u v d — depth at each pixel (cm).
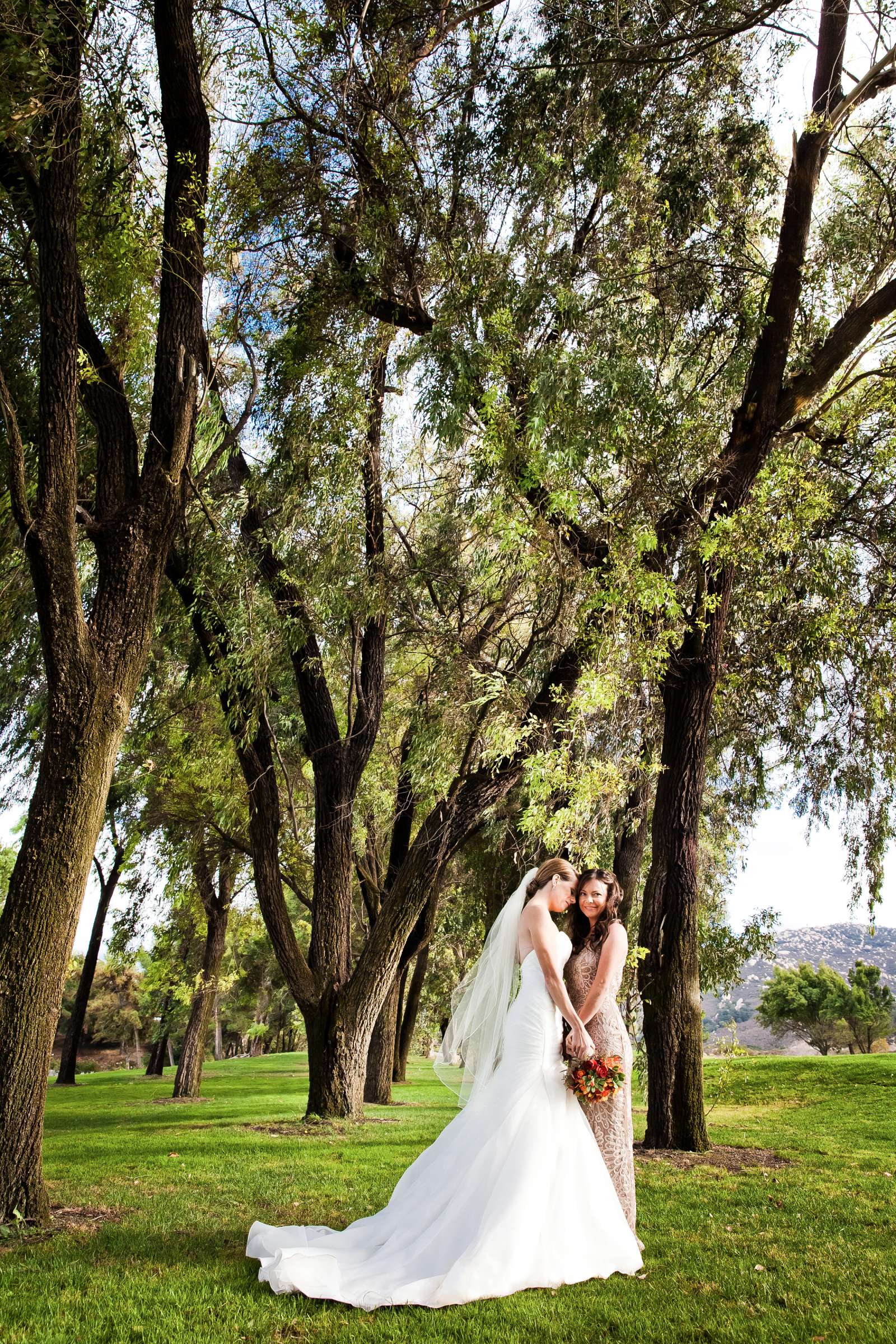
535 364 958
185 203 779
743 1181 789
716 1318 404
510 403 973
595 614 957
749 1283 461
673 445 946
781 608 1207
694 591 1010
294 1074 3203
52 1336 382
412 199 1100
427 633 1255
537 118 1109
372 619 1324
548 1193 475
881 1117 1396
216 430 1077
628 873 1669
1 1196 586
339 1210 638
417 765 1248
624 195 1102
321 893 1334
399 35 1084
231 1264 493
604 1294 441
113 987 6247
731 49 1122
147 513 719
